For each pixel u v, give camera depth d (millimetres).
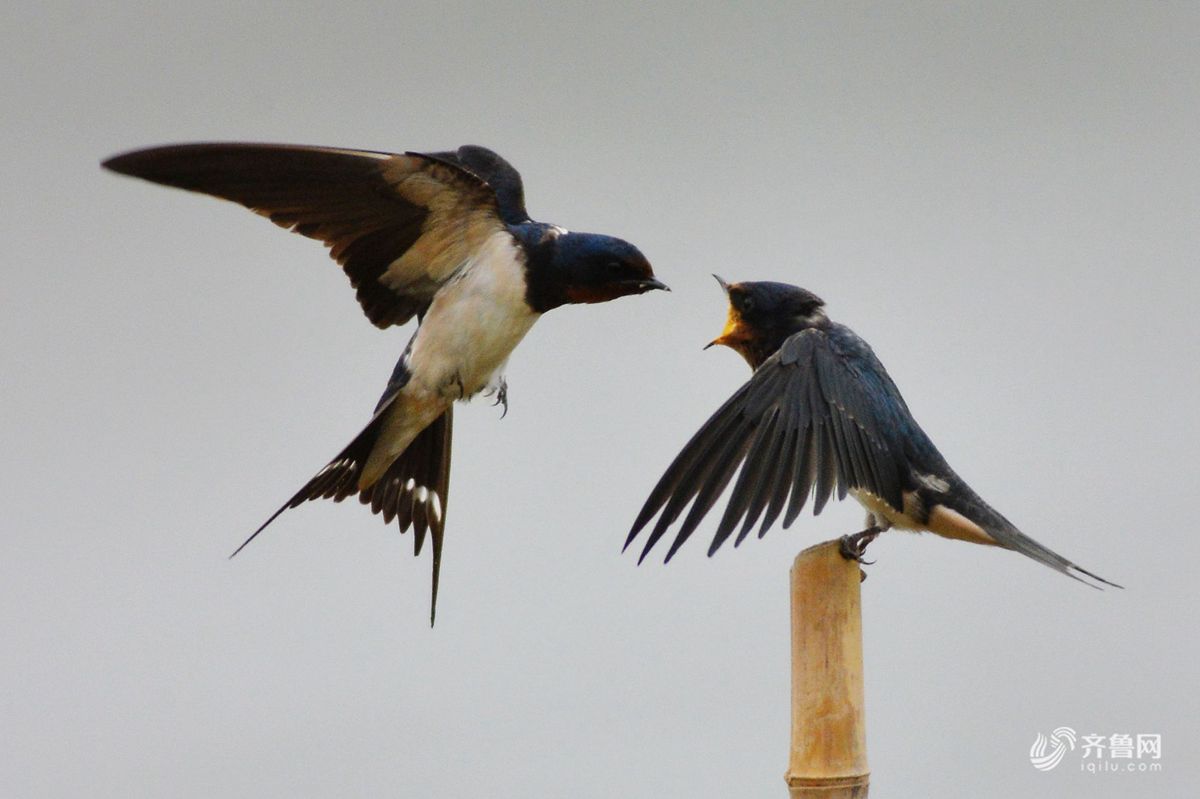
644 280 10812
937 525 10297
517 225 10883
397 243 10594
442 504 11242
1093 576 10055
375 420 11031
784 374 9438
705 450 8898
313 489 11031
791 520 8930
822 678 7926
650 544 8586
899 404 10336
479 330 10773
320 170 9875
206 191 9664
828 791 7859
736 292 11773
